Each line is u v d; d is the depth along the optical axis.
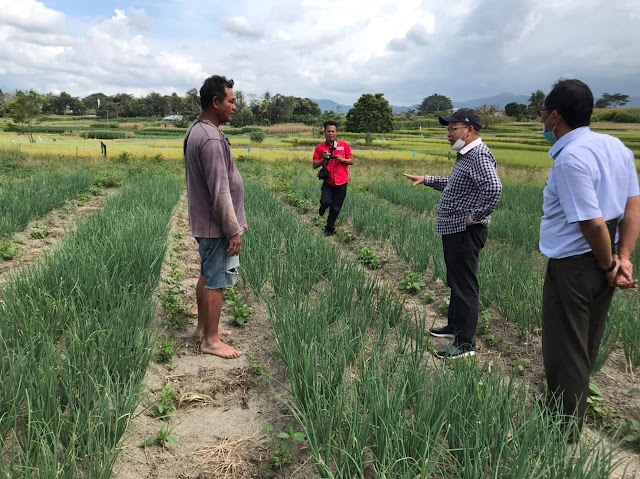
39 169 20.45
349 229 9.92
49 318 3.73
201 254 4.10
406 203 13.21
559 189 2.88
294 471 2.84
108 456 2.49
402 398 2.77
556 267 3.02
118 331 3.49
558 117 2.96
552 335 3.10
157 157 29.16
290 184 16.92
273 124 99.31
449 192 4.21
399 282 6.46
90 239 6.07
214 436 3.16
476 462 2.34
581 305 2.97
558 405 3.12
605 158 2.85
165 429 3.17
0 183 14.07
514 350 4.43
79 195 12.82
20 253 7.00
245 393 3.65
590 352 3.15
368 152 40.16
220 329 4.68
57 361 3.13
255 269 5.45
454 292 4.26
